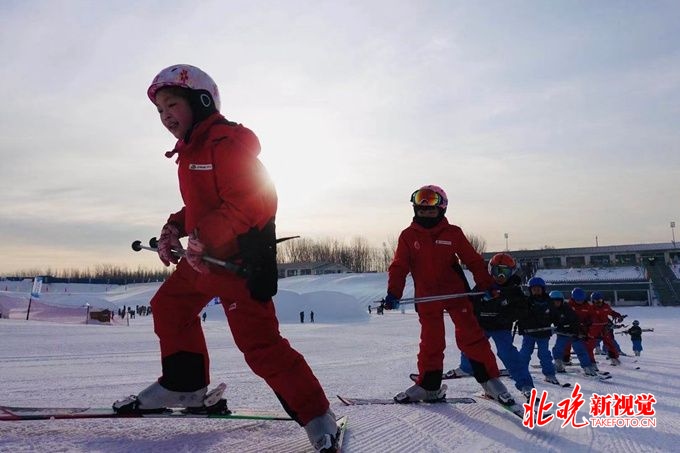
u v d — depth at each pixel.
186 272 2.85
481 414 4.07
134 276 137.00
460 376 6.34
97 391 5.48
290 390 2.47
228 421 3.18
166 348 2.90
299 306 47.06
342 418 3.47
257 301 2.47
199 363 2.94
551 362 7.12
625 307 56.31
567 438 3.39
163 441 2.67
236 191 2.37
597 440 3.35
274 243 2.47
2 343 14.32
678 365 10.18
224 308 2.59
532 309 7.21
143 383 6.30
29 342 14.87
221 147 2.41
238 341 2.50
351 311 46.66
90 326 25.73
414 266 4.61
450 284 4.50
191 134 2.52
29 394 5.19
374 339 18.33
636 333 12.66
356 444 2.97
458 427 3.58
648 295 58.78
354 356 11.51
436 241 4.50
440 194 4.49
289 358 2.50
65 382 6.39
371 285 69.56
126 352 11.95
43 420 2.91
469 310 4.43
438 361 4.52
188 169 2.52
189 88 2.57
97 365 8.89
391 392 5.60
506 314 4.68
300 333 22.94
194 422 3.11
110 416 2.80
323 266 97.12
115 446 2.53
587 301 10.57
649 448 3.17
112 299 70.69
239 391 5.59
